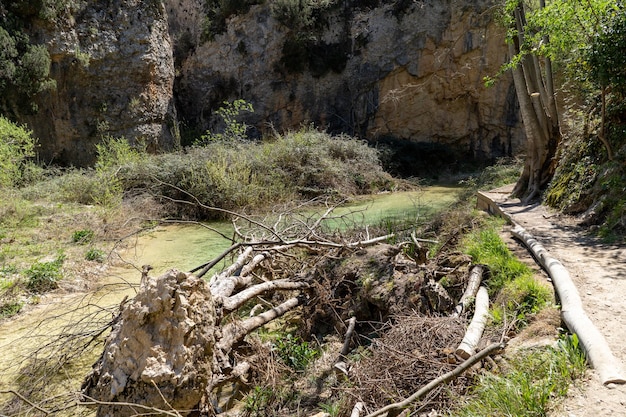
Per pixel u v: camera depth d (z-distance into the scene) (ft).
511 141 79.05
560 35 26.61
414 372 12.37
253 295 16.94
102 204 44.42
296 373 16.05
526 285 15.65
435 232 28.94
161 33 73.15
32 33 59.26
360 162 63.62
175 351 12.16
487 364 12.14
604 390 9.53
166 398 11.78
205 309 13.20
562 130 43.16
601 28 23.88
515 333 13.46
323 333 19.07
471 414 9.91
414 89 82.89
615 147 24.95
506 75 76.95
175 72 89.04
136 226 40.32
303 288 19.62
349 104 84.64
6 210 38.93
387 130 84.94
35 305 24.23
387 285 18.16
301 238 23.94
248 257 21.95
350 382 13.26
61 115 62.64
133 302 12.80
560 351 11.17
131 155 53.98
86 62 62.64
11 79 55.11
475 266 18.61
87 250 32.32
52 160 60.75
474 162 82.69
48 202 45.06
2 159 45.68
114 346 12.59
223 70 86.38
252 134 85.30
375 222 37.47
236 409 14.60
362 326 18.13
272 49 83.87
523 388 9.67
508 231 24.86
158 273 28.84
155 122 71.87
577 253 19.03
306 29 82.33
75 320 21.43
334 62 83.15
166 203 47.70
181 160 52.37
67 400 12.71
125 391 12.02
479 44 77.41
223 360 13.82
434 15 79.46
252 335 17.75
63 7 61.00
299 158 58.13
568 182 27.66
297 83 84.58
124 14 67.92
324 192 55.36
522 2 33.24
